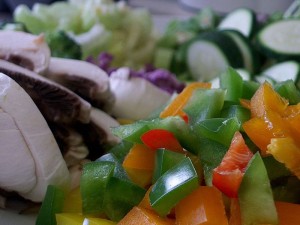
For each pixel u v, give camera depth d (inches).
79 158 5.9
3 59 5.9
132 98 8.1
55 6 12.6
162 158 4.7
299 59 10.8
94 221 4.6
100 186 4.8
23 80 5.4
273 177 4.6
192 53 12.0
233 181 4.2
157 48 13.0
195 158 4.9
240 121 4.7
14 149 5.0
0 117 4.9
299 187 4.7
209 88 5.5
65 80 6.3
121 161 5.3
